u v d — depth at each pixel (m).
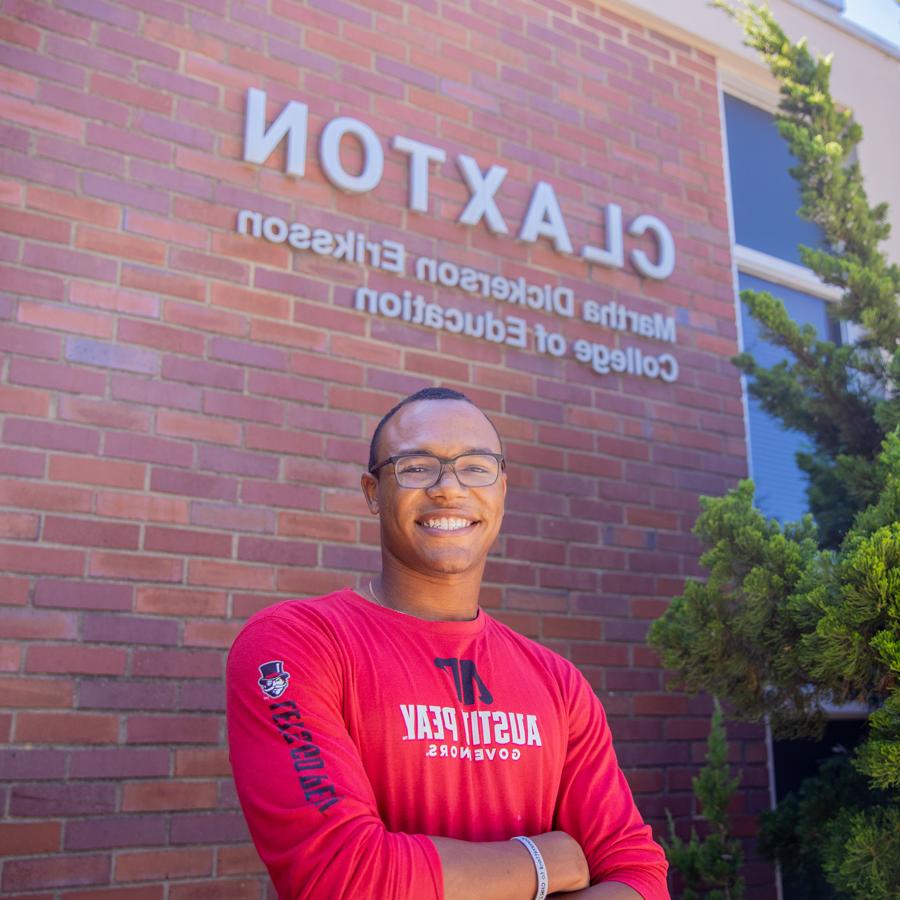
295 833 1.53
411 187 4.12
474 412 1.96
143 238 3.50
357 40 4.15
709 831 4.18
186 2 3.77
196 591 3.32
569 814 1.86
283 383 3.65
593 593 4.18
